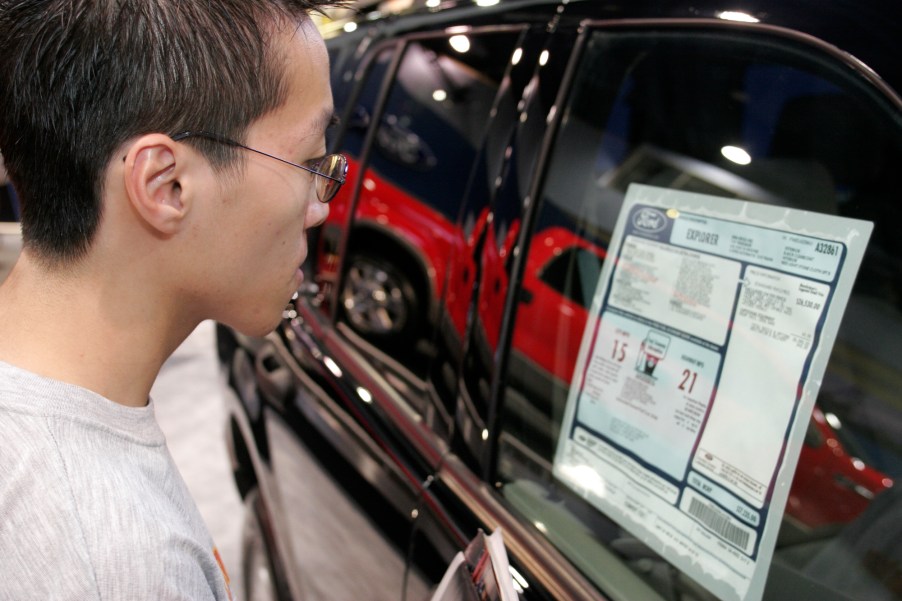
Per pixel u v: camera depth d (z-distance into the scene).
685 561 0.88
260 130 0.61
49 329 0.58
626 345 0.98
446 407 1.25
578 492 1.02
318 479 1.54
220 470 2.63
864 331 0.78
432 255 1.38
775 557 0.80
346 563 1.41
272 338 1.90
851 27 0.81
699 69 0.99
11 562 0.50
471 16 1.48
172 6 0.57
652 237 0.98
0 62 0.58
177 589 0.52
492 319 1.18
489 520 1.10
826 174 0.83
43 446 0.53
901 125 0.75
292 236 0.66
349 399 1.50
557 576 0.98
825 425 0.78
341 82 1.91
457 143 1.41
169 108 0.57
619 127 1.08
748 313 0.85
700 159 0.97
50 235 0.59
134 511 0.53
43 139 0.57
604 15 1.11
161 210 0.58
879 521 0.77
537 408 1.11
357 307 1.62
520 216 1.16
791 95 0.88
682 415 0.90
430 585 1.14
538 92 1.19
